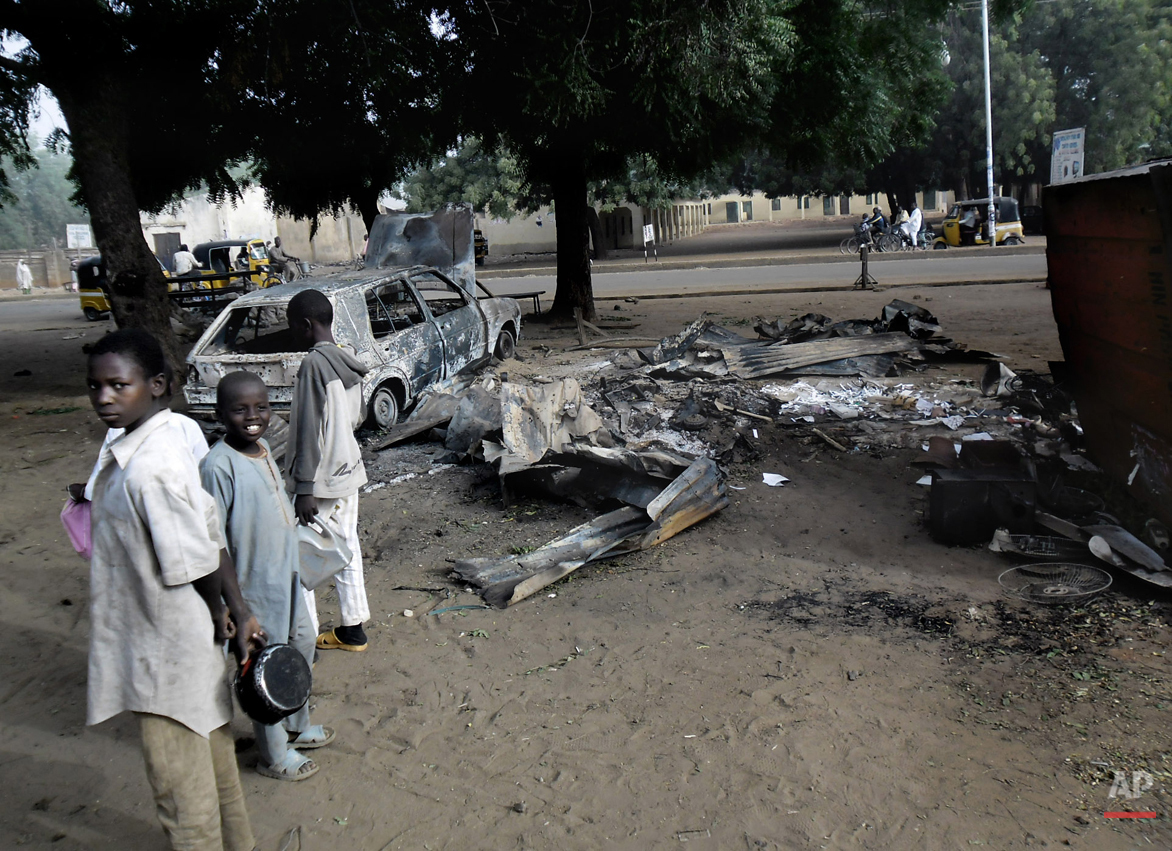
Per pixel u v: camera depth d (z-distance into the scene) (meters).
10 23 9.80
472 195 41.09
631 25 10.78
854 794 3.13
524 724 3.72
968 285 18.73
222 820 2.82
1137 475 5.06
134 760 3.65
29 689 4.23
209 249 23.39
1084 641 4.04
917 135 17.61
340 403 4.02
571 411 7.02
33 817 3.26
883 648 4.14
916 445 7.21
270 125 14.06
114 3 10.41
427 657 4.35
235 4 10.95
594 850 2.94
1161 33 36.09
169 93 12.30
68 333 19.31
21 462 8.34
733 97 12.02
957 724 3.50
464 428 7.61
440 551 5.76
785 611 4.60
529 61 12.09
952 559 5.09
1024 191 43.03
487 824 3.11
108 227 10.70
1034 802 3.02
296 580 3.39
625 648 4.32
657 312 17.20
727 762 3.36
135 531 2.44
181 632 2.51
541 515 6.29
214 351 8.11
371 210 17.73
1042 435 6.90
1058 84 37.25
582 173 15.88
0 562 5.86
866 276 19.12
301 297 4.04
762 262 29.31
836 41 13.50
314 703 3.95
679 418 7.98
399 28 11.95
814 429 7.72
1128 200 4.69
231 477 3.19
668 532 5.62
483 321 10.55
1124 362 5.14
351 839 3.07
